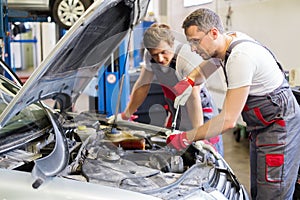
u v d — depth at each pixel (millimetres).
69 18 3619
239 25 4949
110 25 1813
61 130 1815
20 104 1482
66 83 1888
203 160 1819
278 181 2348
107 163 1666
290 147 2320
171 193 1476
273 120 2291
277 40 4348
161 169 1708
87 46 1763
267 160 2346
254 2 4641
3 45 3410
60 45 1395
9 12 3689
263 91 2242
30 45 7461
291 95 2340
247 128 2445
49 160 1487
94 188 1372
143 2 1929
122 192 1370
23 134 1764
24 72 7129
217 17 2143
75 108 2176
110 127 2174
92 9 1411
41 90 1636
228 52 2139
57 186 1369
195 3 5664
